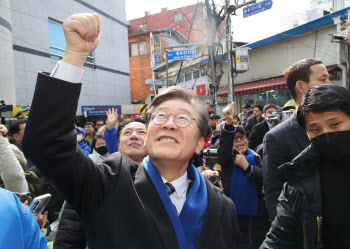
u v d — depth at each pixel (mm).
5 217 726
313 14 14992
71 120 788
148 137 950
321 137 1018
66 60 805
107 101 15680
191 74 19516
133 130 1818
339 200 1047
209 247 896
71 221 1298
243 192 2355
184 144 919
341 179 1049
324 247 1100
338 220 1048
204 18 11562
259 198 2428
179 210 953
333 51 9984
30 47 11094
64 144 771
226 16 10500
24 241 791
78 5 13625
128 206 841
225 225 998
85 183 827
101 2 15344
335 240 1064
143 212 846
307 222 1089
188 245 859
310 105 1024
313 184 1098
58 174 790
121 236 810
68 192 831
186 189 1007
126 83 17219
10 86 8891
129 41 28031
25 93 10828
